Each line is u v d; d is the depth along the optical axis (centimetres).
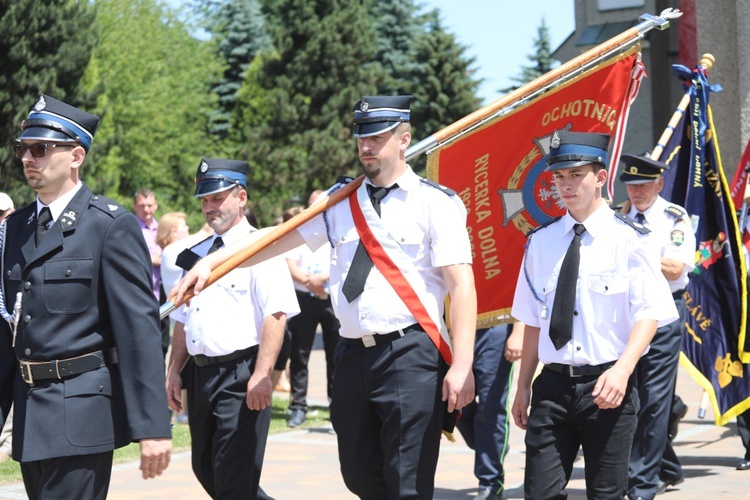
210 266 453
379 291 432
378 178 441
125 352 378
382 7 4850
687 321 768
